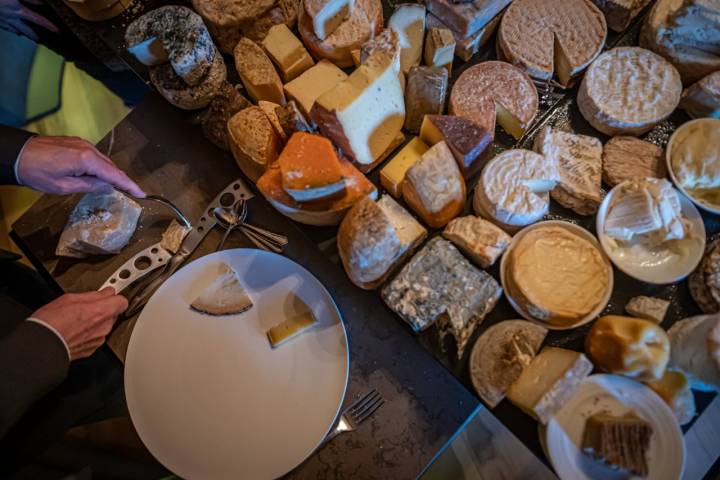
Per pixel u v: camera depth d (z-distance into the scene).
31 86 1.71
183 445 1.05
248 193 1.26
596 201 1.06
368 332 1.20
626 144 1.11
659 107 1.11
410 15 1.19
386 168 1.14
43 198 1.32
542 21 1.19
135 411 1.07
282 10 1.25
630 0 1.17
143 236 1.27
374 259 1.01
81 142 1.19
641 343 0.92
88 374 1.28
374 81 1.04
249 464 1.04
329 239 1.14
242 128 1.12
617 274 1.06
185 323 1.13
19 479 1.11
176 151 1.36
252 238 1.22
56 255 1.24
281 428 1.06
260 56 1.18
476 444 1.57
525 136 1.17
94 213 1.20
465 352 1.03
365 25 1.20
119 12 1.33
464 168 1.09
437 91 1.11
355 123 1.06
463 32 1.17
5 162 1.13
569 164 1.11
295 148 1.00
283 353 1.11
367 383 1.16
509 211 1.03
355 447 1.13
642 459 0.89
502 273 1.05
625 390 0.95
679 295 1.03
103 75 1.69
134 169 1.35
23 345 1.01
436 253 1.04
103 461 1.22
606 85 1.14
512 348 0.98
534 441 0.97
